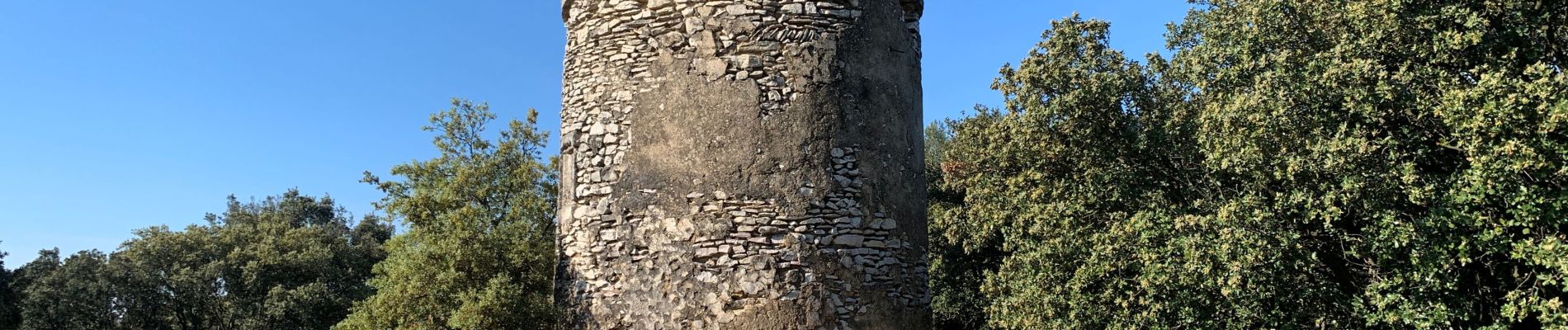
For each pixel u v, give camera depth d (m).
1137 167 12.66
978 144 15.05
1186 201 12.48
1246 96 10.18
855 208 7.05
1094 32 12.95
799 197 6.88
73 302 29.78
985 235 14.98
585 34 7.66
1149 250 11.20
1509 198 8.23
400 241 14.91
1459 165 9.20
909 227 7.41
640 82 7.23
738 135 6.94
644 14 7.36
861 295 6.91
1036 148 13.22
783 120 6.99
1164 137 12.20
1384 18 9.89
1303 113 9.93
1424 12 9.57
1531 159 7.81
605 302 7.00
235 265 30.98
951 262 23.08
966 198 15.09
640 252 6.93
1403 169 9.03
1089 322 12.64
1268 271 10.02
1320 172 9.52
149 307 31.14
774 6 7.22
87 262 30.64
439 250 11.84
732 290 6.70
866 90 7.34
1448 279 8.91
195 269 31.39
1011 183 13.55
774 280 6.71
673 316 6.73
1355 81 9.45
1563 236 8.37
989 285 14.51
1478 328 8.94
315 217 51.03
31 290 30.45
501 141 16.38
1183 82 12.96
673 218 6.89
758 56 7.11
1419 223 8.99
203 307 31.42
